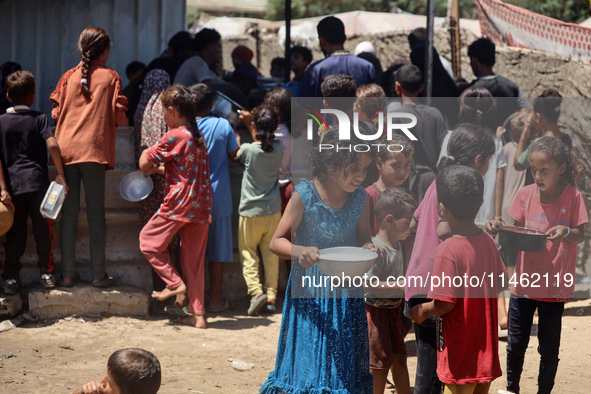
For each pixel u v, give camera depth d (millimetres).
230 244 5680
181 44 7023
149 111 5398
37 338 4883
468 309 3070
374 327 3580
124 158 5719
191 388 4047
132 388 2857
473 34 11266
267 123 5512
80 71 5188
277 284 6078
